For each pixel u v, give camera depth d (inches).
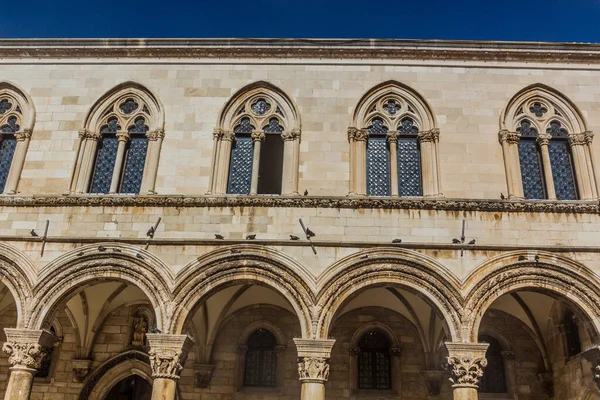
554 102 806.5
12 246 725.9
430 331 850.1
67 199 746.2
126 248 714.8
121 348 880.9
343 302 683.4
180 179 771.4
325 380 652.1
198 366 848.3
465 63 824.3
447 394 834.2
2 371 869.8
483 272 689.6
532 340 867.4
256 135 794.8
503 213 724.7
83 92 827.4
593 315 671.1
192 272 695.7
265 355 878.4
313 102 805.9
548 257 696.4
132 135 814.5
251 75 826.2
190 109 809.5
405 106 810.8
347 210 729.0
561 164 783.7
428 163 771.4
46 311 692.7
